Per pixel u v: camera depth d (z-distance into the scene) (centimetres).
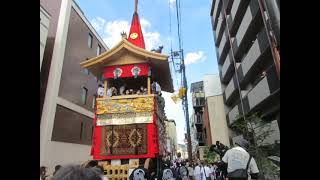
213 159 1608
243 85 2336
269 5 332
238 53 2383
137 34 973
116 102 791
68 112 1833
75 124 1934
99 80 922
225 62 2897
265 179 1032
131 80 941
